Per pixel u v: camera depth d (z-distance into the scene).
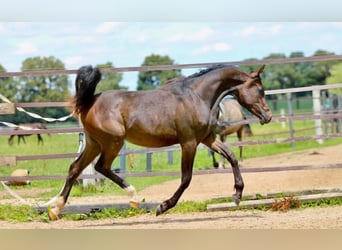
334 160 16.25
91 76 9.21
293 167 10.77
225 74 9.54
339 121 23.16
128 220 9.91
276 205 10.29
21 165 19.31
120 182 9.45
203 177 15.34
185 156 9.29
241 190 9.53
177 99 9.28
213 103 9.50
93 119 9.18
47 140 31.97
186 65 10.59
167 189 13.43
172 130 9.25
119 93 9.38
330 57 10.58
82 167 9.49
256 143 11.04
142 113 9.20
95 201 11.59
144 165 16.91
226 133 16.66
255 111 9.64
